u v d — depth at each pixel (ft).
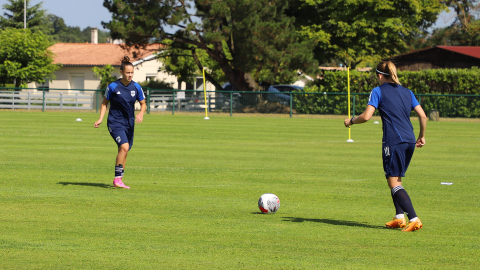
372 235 23.32
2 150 57.62
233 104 156.46
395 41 191.11
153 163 49.85
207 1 147.13
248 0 143.43
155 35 146.20
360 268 18.29
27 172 42.22
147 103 158.10
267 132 92.53
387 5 176.04
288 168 48.14
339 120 134.31
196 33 155.22
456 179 42.91
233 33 151.23
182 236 22.65
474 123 129.70
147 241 21.68
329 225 25.46
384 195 34.99
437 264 18.88
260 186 38.04
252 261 18.98
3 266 18.08
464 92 150.71
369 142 75.87
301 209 29.86
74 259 18.98
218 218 26.71
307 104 151.84
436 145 74.23
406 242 22.12
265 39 148.87
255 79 193.77
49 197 31.83
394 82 24.71
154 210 28.55
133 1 150.51
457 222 26.63
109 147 62.18
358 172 46.11
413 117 147.13
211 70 221.46
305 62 151.74
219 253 20.01
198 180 40.32
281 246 21.18
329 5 178.50
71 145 63.93
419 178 43.42
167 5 148.66
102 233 22.97
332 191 36.37
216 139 76.95
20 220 25.39
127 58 35.63
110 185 37.09
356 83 157.07
